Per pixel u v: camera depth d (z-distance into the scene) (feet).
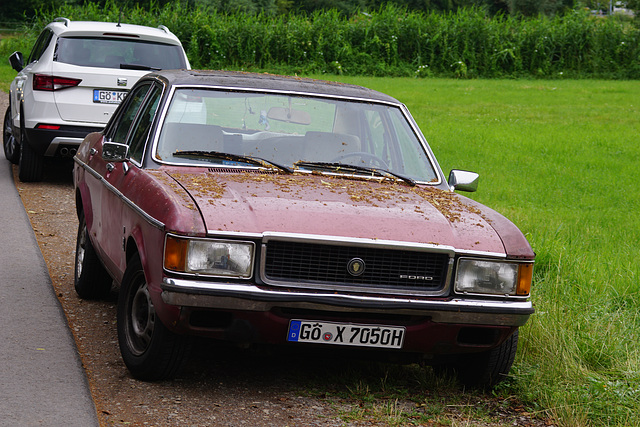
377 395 14.94
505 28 139.23
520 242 14.40
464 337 14.55
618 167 51.85
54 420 12.60
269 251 13.26
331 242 13.30
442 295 13.76
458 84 118.52
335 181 16.08
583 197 40.52
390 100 18.81
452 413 14.39
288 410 13.79
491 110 85.10
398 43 138.62
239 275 13.15
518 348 17.46
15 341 16.30
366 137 17.80
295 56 134.62
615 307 21.56
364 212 14.12
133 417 13.00
